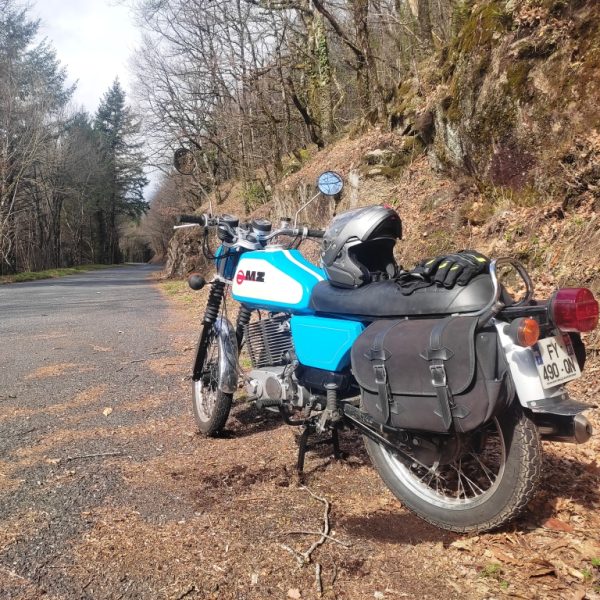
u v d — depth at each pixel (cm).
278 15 1955
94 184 6681
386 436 301
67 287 2488
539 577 249
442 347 255
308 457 389
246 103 2341
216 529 297
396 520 305
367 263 342
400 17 1683
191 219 414
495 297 255
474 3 944
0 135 4022
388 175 1045
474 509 276
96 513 316
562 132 644
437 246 792
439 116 900
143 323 1119
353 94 2211
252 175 2603
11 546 282
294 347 357
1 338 948
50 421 486
